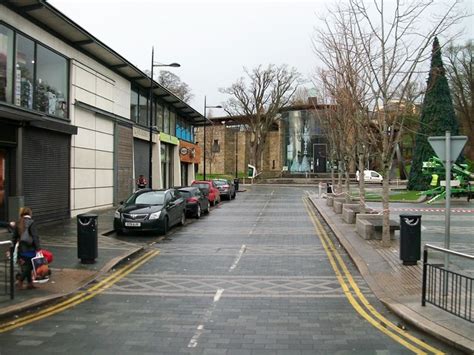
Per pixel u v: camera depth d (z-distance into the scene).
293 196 40.59
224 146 87.75
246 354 5.60
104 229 16.97
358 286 9.20
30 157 16.80
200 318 7.09
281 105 68.94
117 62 24.12
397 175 67.69
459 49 43.41
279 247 14.07
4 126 15.36
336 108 22.20
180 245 14.48
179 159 40.06
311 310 7.54
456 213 24.45
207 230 18.09
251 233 17.23
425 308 7.30
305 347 5.84
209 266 11.25
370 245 13.57
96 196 22.89
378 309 7.59
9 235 14.08
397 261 11.21
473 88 44.84
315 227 19.02
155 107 33.88
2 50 15.27
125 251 12.67
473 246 13.77
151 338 6.17
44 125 16.86
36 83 17.44
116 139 25.16
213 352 5.66
